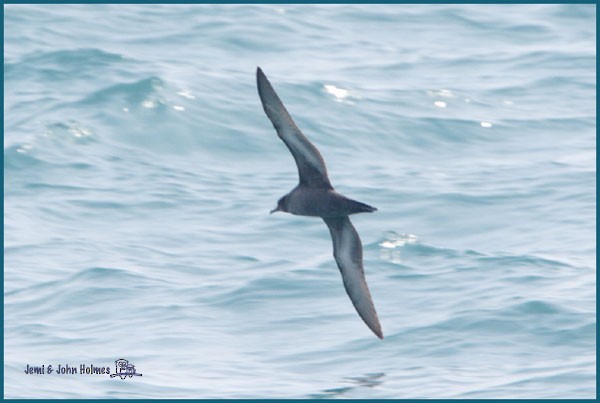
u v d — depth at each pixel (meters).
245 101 28.78
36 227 21.89
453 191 23.56
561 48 34.22
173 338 17.28
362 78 31.11
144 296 18.75
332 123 27.64
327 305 18.28
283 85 29.36
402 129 27.58
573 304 17.64
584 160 25.52
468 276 19.17
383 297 18.59
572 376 15.48
